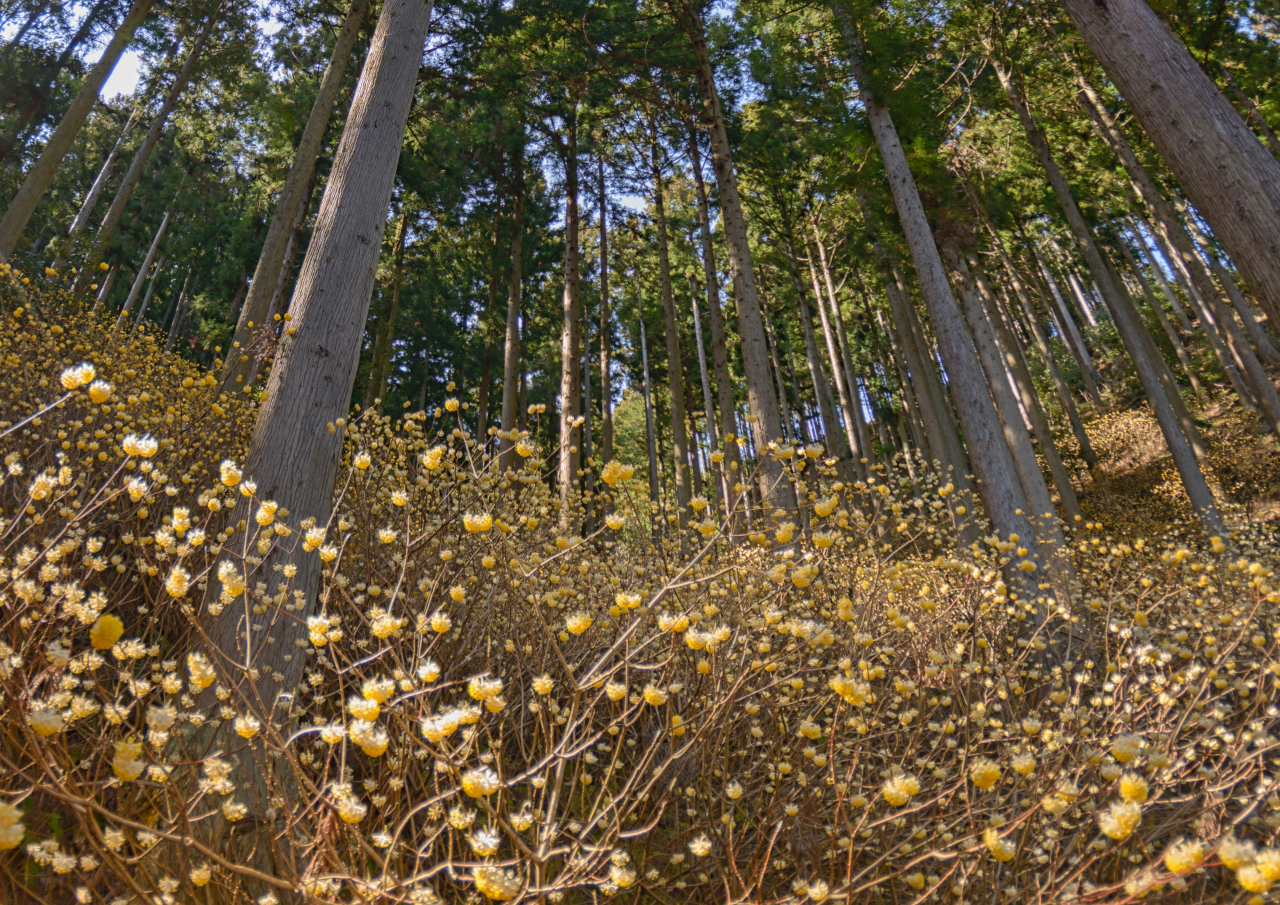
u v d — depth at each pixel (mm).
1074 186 16266
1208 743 1877
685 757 1893
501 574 2195
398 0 3770
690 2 12008
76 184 21344
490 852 1117
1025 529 6195
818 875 1651
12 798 1139
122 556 2535
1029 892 1538
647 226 19297
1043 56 12688
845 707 2021
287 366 2752
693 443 22438
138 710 1556
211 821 1486
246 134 15531
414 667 1519
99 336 5516
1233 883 1342
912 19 10859
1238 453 14680
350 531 2816
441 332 21078
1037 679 2951
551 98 14203
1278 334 3504
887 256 13547
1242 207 3605
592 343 25969
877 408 27203
